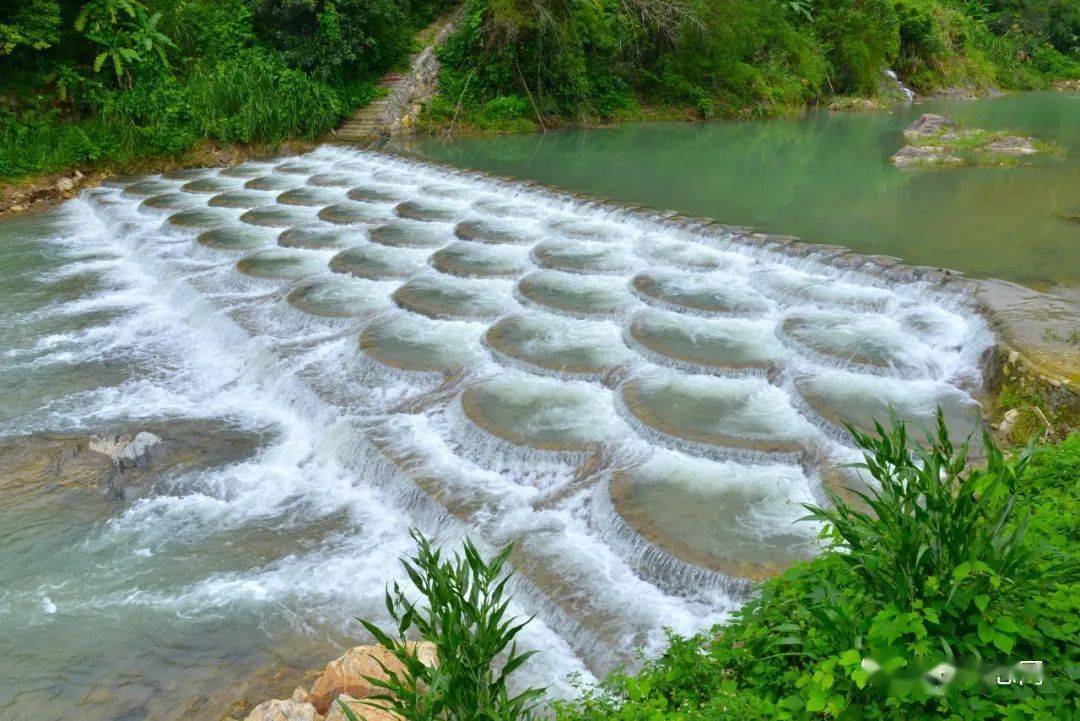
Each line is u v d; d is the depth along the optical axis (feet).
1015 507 16.51
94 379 36.27
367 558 24.98
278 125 79.15
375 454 28.37
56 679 20.42
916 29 136.46
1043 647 11.91
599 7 95.55
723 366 31.81
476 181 62.95
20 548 25.40
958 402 28.86
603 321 37.42
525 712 13.01
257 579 24.11
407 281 42.65
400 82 89.76
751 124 102.58
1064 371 26.66
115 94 74.02
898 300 36.58
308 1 81.05
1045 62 169.68
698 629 20.30
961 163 70.54
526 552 23.09
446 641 12.08
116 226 56.80
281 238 50.42
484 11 90.48
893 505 12.72
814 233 46.98
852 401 28.91
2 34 67.41
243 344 37.83
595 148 82.23
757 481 25.75
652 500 24.63
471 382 32.42
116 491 28.17
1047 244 43.73
